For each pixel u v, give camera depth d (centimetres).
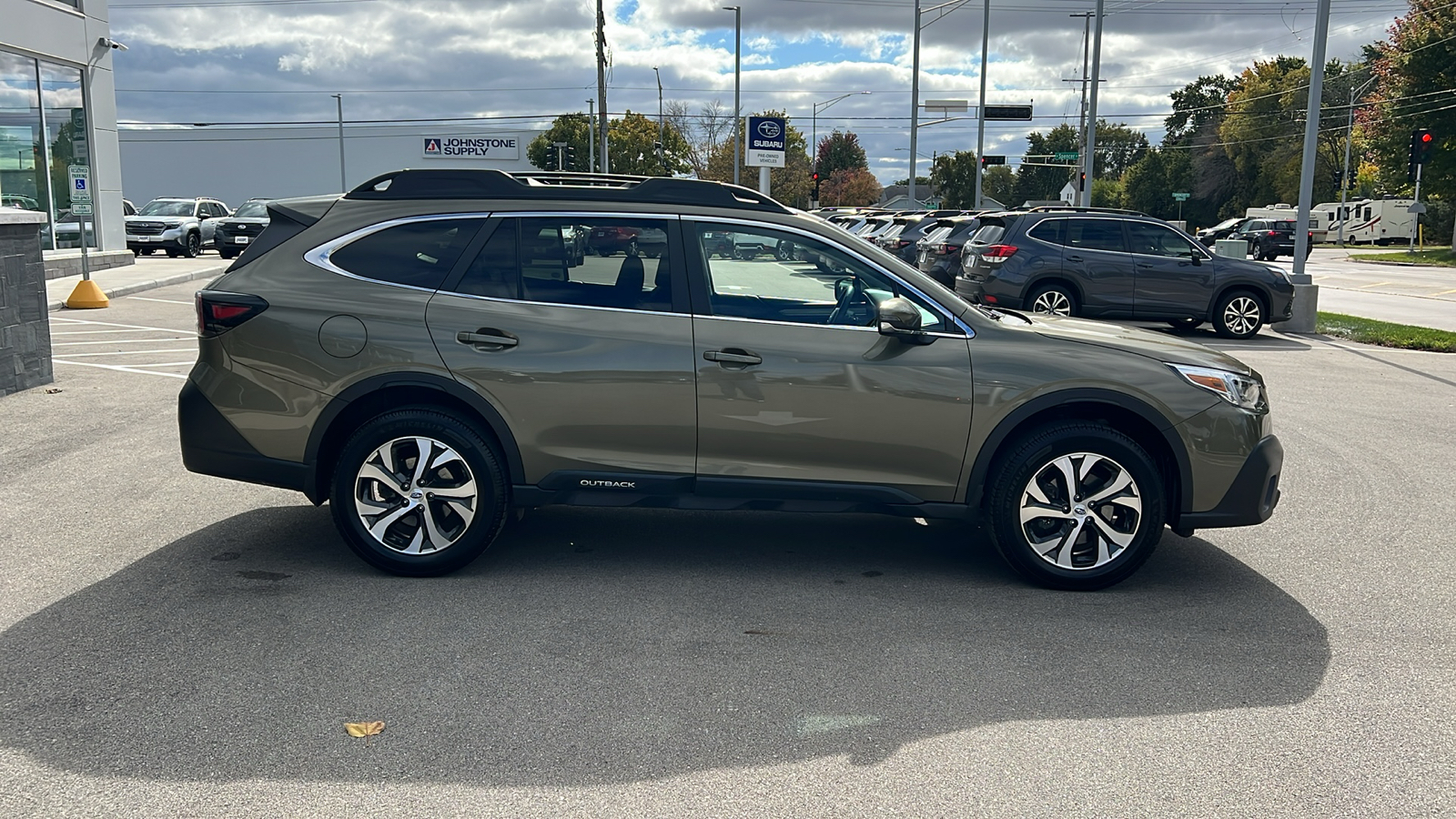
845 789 328
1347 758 353
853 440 499
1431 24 4491
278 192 7319
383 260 507
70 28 2192
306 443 502
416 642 433
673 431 498
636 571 529
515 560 541
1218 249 1744
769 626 460
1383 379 1208
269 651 421
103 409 873
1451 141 4509
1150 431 515
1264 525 635
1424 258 4575
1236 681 414
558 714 374
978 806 320
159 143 7312
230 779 326
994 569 546
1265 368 1295
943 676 413
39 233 964
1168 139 11144
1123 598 507
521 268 505
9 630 437
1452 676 421
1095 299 1552
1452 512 663
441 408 503
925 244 1914
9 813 305
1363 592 519
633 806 316
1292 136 8662
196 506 620
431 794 320
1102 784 334
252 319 498
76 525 580
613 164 7556
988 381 496
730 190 514
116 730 355
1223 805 322
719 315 499
